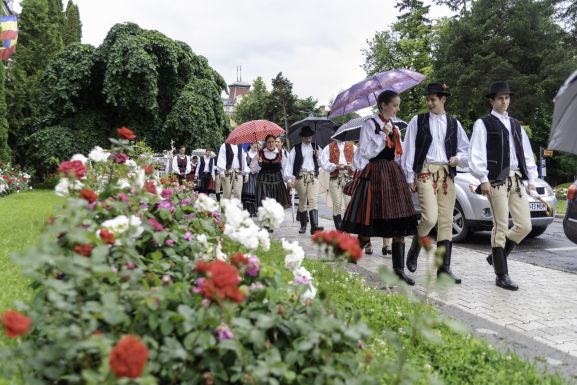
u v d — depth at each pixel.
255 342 2.09
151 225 3.23
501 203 5.79
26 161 25.88
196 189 16.19
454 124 5.96
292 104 74.69
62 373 1.96
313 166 9.84
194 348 2.05
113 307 2.02
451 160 5.80
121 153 3.99
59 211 2.85
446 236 5.96
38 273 2.28
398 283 2.07
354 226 5.98
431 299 5.18
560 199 23.02
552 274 6.57
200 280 2.27
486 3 33.84
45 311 2.19
